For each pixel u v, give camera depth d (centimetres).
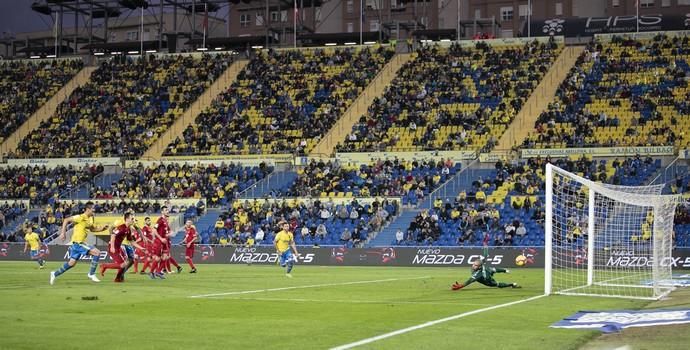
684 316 1708
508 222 5281
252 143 6750
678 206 5006
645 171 5588
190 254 3788
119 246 2933
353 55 7688
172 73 7894
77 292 2406
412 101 6850
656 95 6344
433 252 4859
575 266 4366
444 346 1300
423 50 7469
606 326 1540
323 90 7275
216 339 1384
